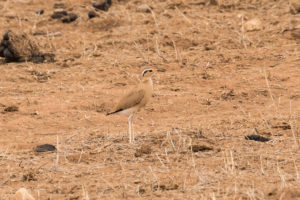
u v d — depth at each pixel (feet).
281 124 67.00
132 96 62.28
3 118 77.97
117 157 57.11
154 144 61.05
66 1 168.04
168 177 49.16
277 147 57.26
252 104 81.61
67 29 140.36
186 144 59.62
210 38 122.83
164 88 91.45
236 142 59.98
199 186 46.06
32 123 75.41
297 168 49.55
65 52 119.03
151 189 46.06
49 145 62.64
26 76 102.42
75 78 100.94
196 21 136.26
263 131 63.98
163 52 115.34
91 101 85.25
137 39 122.72
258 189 43.73
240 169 50.37
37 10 160.86
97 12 146.30
